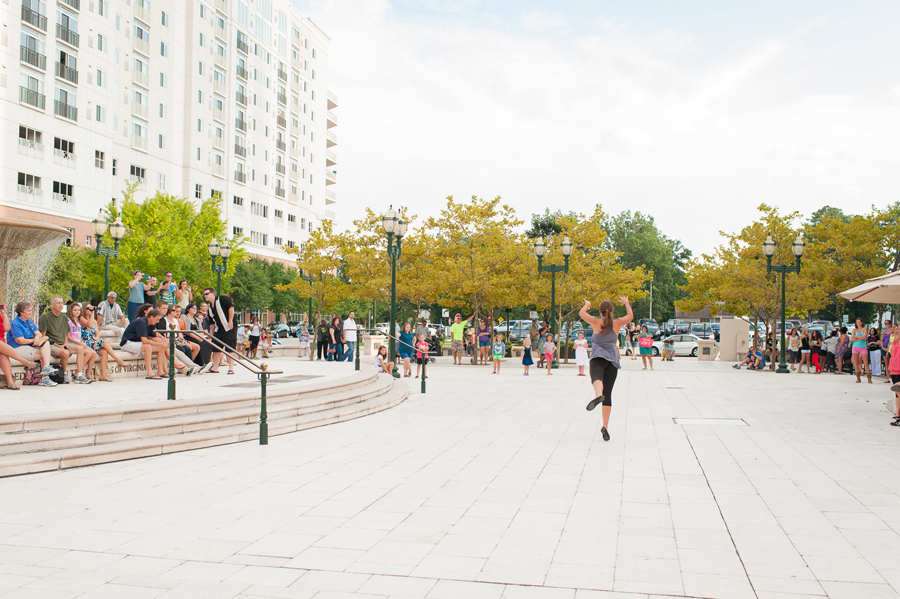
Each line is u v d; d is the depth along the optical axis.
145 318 13.59
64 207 43.75
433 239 30.34
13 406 8.86
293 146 75.69
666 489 6.25
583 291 28.88
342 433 9.59
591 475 6.84
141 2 51.59
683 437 9.33
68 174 44.09
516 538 4.77
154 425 8.21
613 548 4.55
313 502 5.75
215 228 43.72
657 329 53.00
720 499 5.88
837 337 23.98
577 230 32.22
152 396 10.21
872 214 29.47
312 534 4.85
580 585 3.88
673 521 5.20
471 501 5.80
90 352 12.62
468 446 8.53
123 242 38.72
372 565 4.21
